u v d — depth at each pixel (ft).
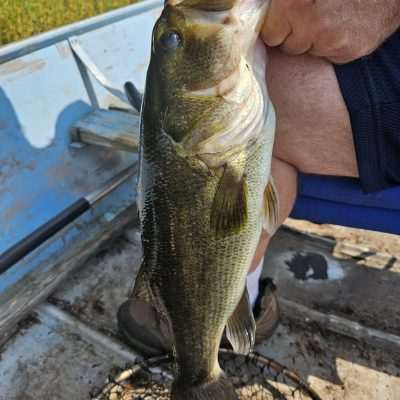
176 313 1.27
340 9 1.15
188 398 1.35
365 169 1.51
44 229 1.92
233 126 1.12
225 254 1.20
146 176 1.20
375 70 1.37
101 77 2.38
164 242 1.22
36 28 4.45
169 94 1.12
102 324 1.93
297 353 1.82
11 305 1.89
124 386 1.65
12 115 2.09
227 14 1.07
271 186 1.28
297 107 1.44
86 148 2.32
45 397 1.69
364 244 2.35
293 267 2.21
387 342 1.84
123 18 2.65
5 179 2.01
